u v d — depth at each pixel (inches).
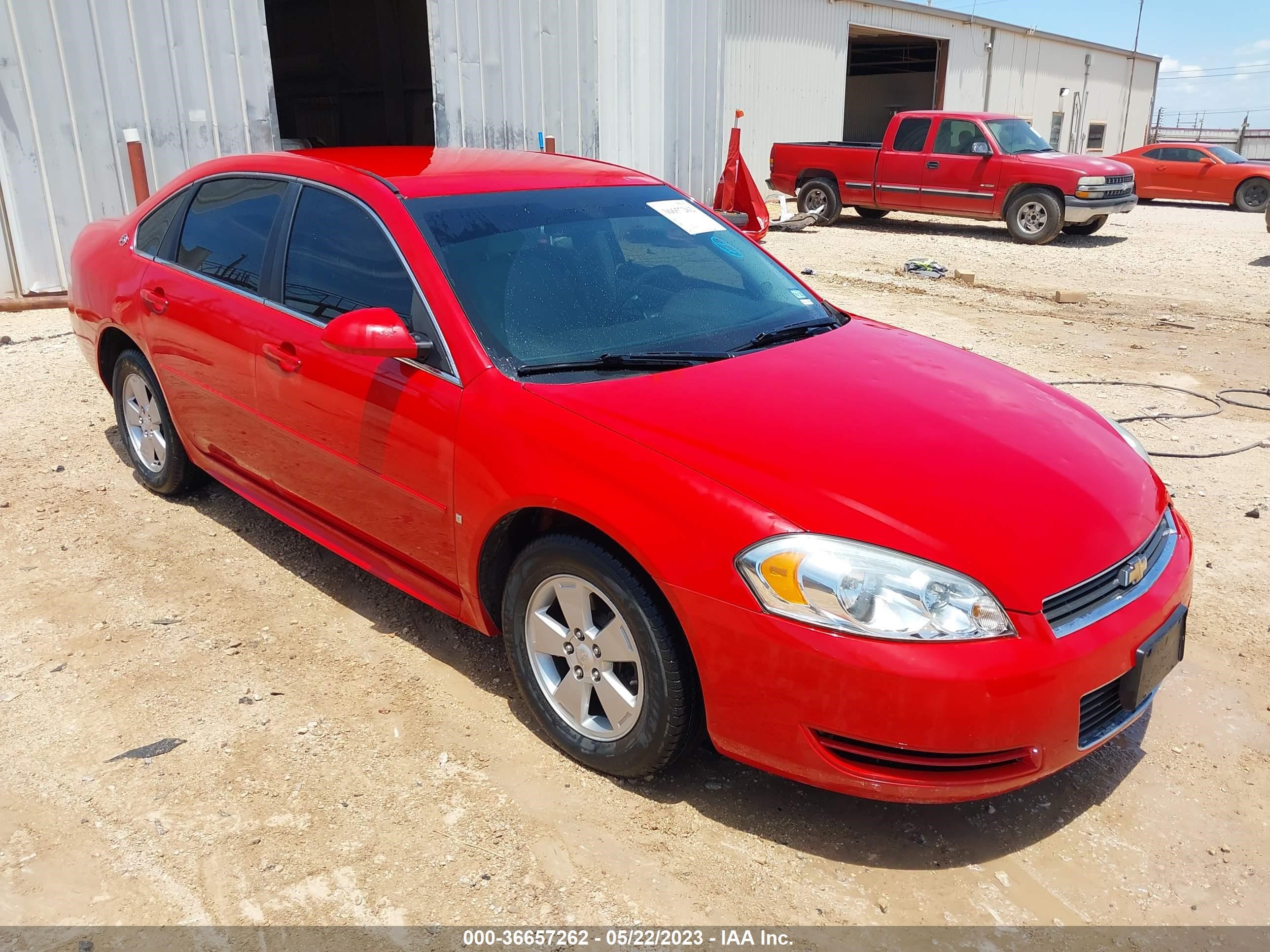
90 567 159.8
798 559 91.7
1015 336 335.6
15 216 313.4
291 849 101.3
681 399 110.7
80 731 119.3
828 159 648.4
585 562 104.7
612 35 458.0
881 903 96.5
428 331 121.3
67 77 311.3
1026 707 90.5
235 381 149.1
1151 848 105.3
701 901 96.1
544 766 114.8
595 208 144.8
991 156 581.9
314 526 148.3
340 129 775.7
